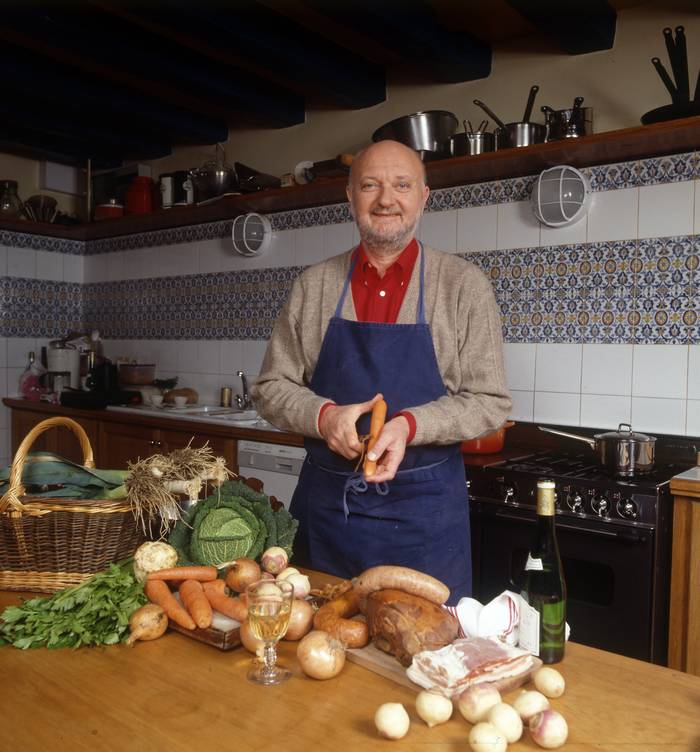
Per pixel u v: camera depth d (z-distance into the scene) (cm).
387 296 188
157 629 116
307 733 91
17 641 114
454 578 184
